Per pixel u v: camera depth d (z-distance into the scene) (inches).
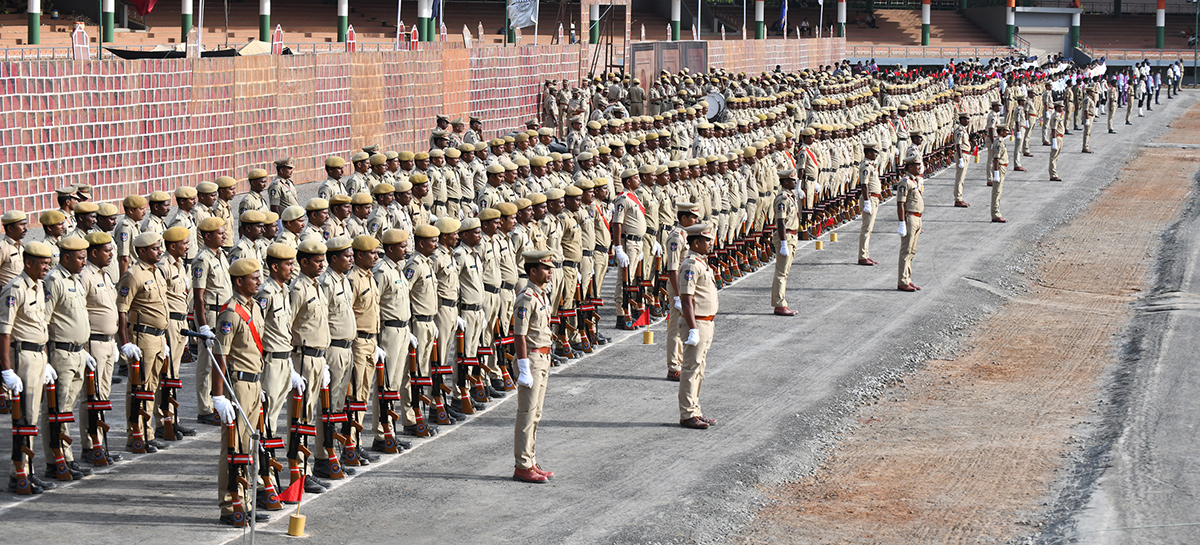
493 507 485.1
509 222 654.5
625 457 552.4
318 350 492.4
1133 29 4338.1
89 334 512.4
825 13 4094.5
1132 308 938.7
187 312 578.2
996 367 756.0
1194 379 700.0
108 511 468.8
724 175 952.3
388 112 1445.6
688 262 591.5
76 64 1014.4
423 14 2456.9
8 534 438.6
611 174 975.0
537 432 589.6
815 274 1016.2
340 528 458.6
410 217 790.5
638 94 1771.7
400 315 550.9
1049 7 4077.3
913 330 827.4
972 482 535.8
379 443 556.1
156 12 2539.4
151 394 543.5
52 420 498.3
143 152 1090.7
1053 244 1214.9
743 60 2778.1
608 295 926.4
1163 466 537.0
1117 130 2423.7
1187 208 1453.0
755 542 462.9
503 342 654.5
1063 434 608.7
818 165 1175.0
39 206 990.4
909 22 4160.9
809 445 587.2
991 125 1542.8
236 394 464.4
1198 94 3528.5
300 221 628.4
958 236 1223.5
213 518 464.1
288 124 1278.3
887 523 483.8
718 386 679.7
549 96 1763.0
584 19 1972.2
